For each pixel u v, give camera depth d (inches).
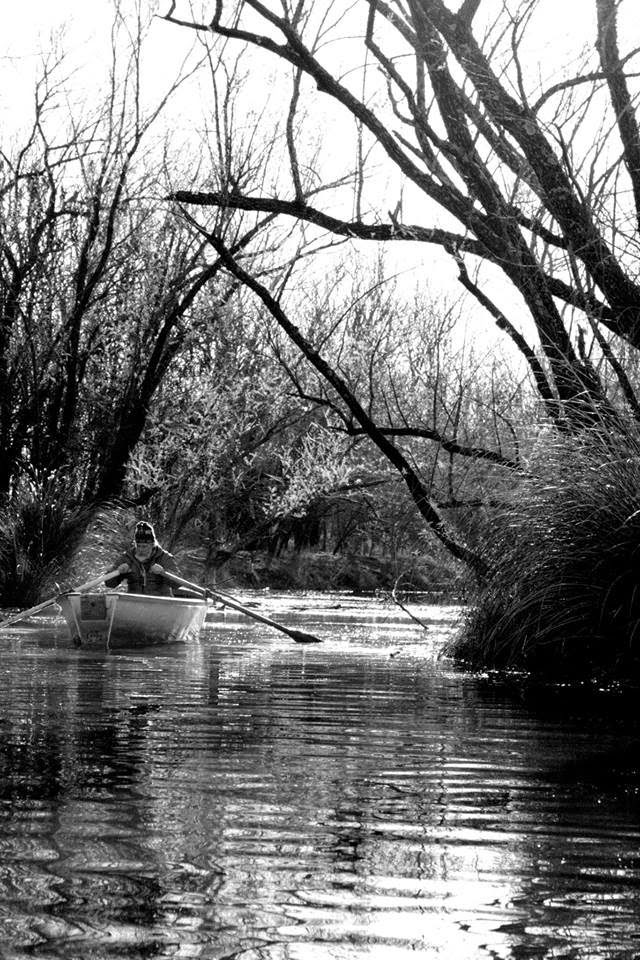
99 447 818.8
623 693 325.4
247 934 120.3
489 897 133.6
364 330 746.8
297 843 154.5
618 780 200.8
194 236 789.2
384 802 180.2
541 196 399.9
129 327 833.5
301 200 492.4
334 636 528.1
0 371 789.2
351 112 450.0
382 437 476.7
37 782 187.5
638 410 377.1
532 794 188.2
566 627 372.5
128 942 117.2
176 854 147.4
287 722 259.4
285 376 840.3
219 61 568.4
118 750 218.4
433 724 261.7
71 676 346.9
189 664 390.9
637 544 362.0
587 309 385.1
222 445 866.8
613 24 391.5
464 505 456.8
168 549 885.2
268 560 1088.2
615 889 137.1
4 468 784.9
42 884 134.0
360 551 1267.2
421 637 526.0
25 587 662.5
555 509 377.4
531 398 454.9
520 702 303.4
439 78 421.7
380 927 123.3
